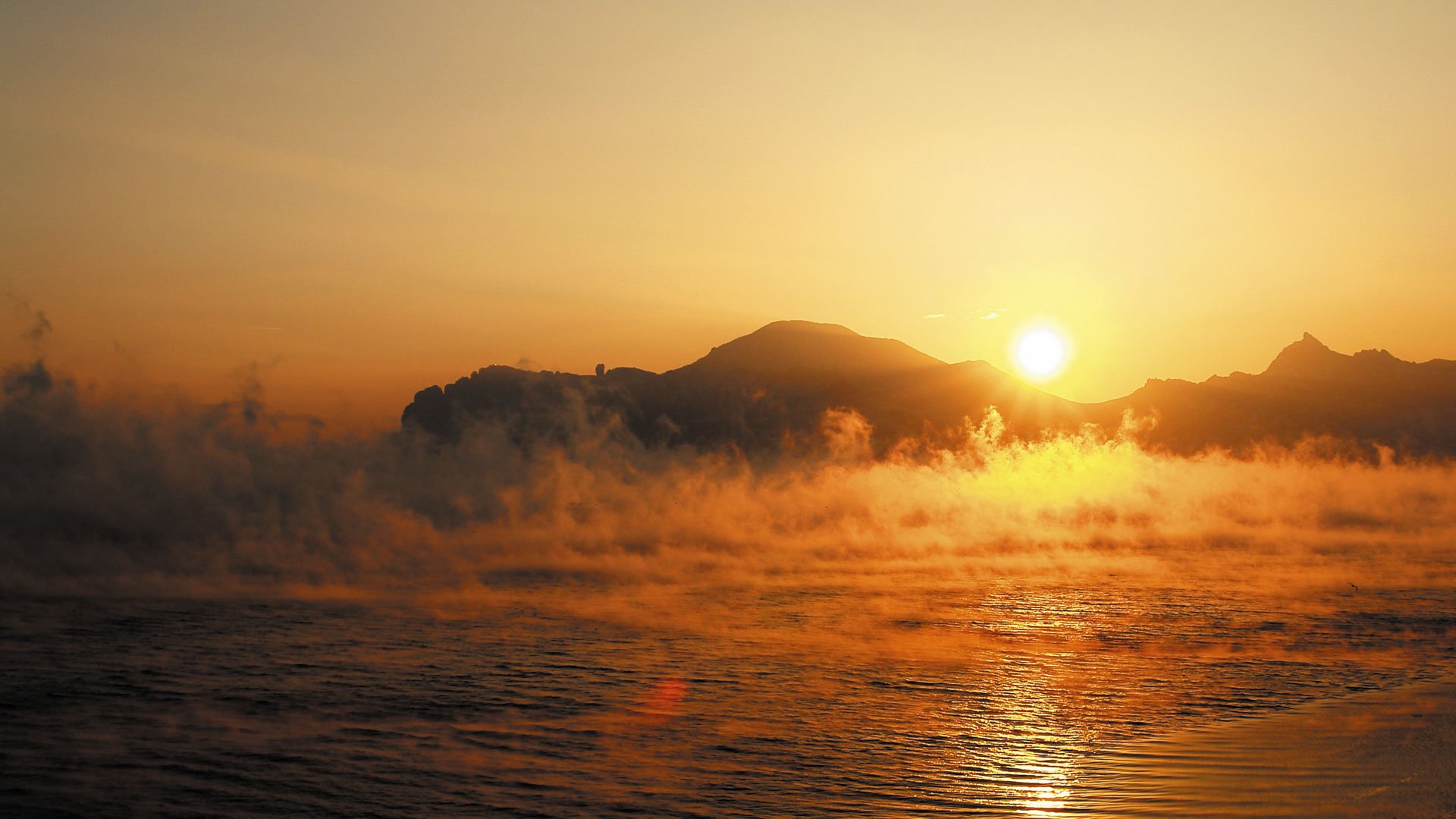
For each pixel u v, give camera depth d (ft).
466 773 47.65
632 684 67.87
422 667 73.97
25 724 57.06
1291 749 49.19
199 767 48.91
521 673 71.61
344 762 49.57
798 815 41.37
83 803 43.93
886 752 50.80
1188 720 56.34
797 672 71.56
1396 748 48.85
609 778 46.78
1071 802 42.22
